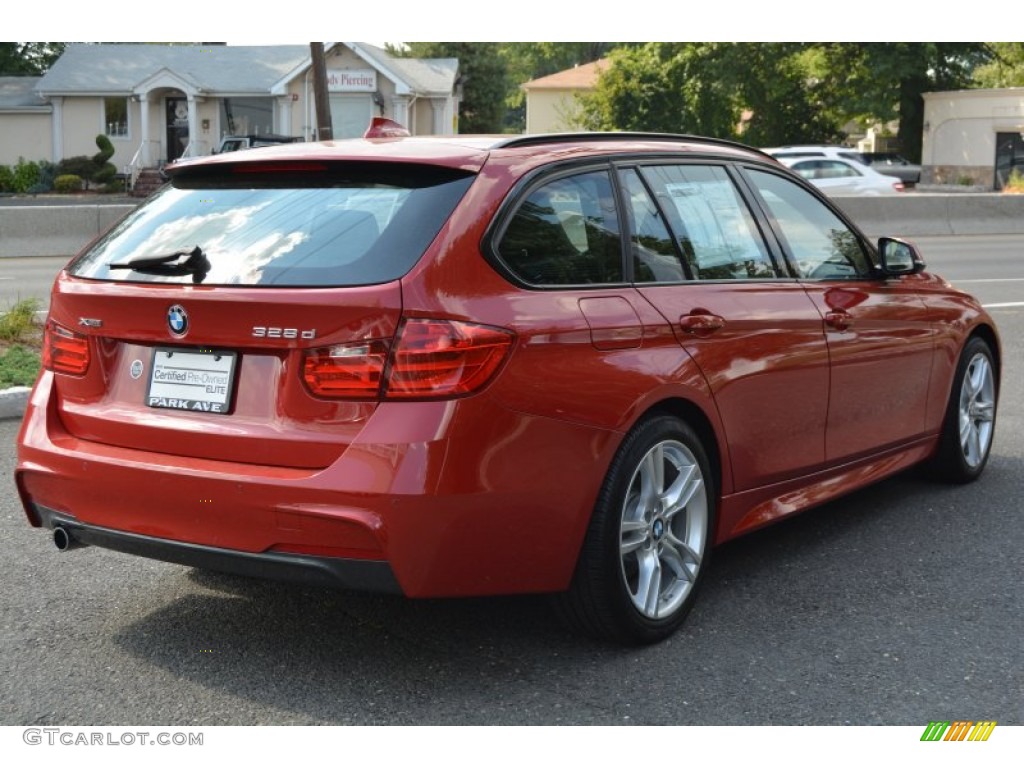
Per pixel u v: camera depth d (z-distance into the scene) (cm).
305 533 351
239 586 471
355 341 350
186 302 371
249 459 363
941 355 592
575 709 364
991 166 4922
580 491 379
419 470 343
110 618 437
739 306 452
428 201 374
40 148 5031
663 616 415
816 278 511
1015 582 483
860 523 565
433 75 5162
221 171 421
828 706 367
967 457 633
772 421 468
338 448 350
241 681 384
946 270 1827
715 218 467
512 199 384
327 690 377
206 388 375
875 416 541
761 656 405
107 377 399
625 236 420
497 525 359
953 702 371
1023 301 1436
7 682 382
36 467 402
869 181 2959
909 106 5469
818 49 5300
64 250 1905
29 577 480
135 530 381
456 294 356
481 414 352
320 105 1742
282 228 382
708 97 5388
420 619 436
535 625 431
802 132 5562
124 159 4991
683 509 428
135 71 4978
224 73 4862
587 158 421
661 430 406
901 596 465
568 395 373
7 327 979
